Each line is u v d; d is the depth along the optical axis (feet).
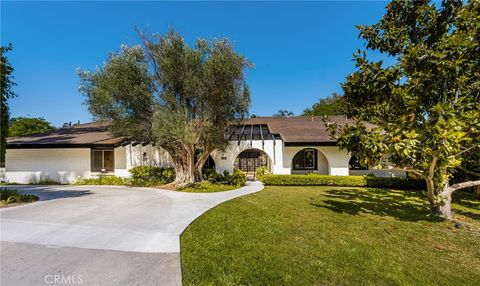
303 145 53.88
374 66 24.73
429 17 25.17
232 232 18.93
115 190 43.24
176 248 15.52
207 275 12.06
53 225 20.42
